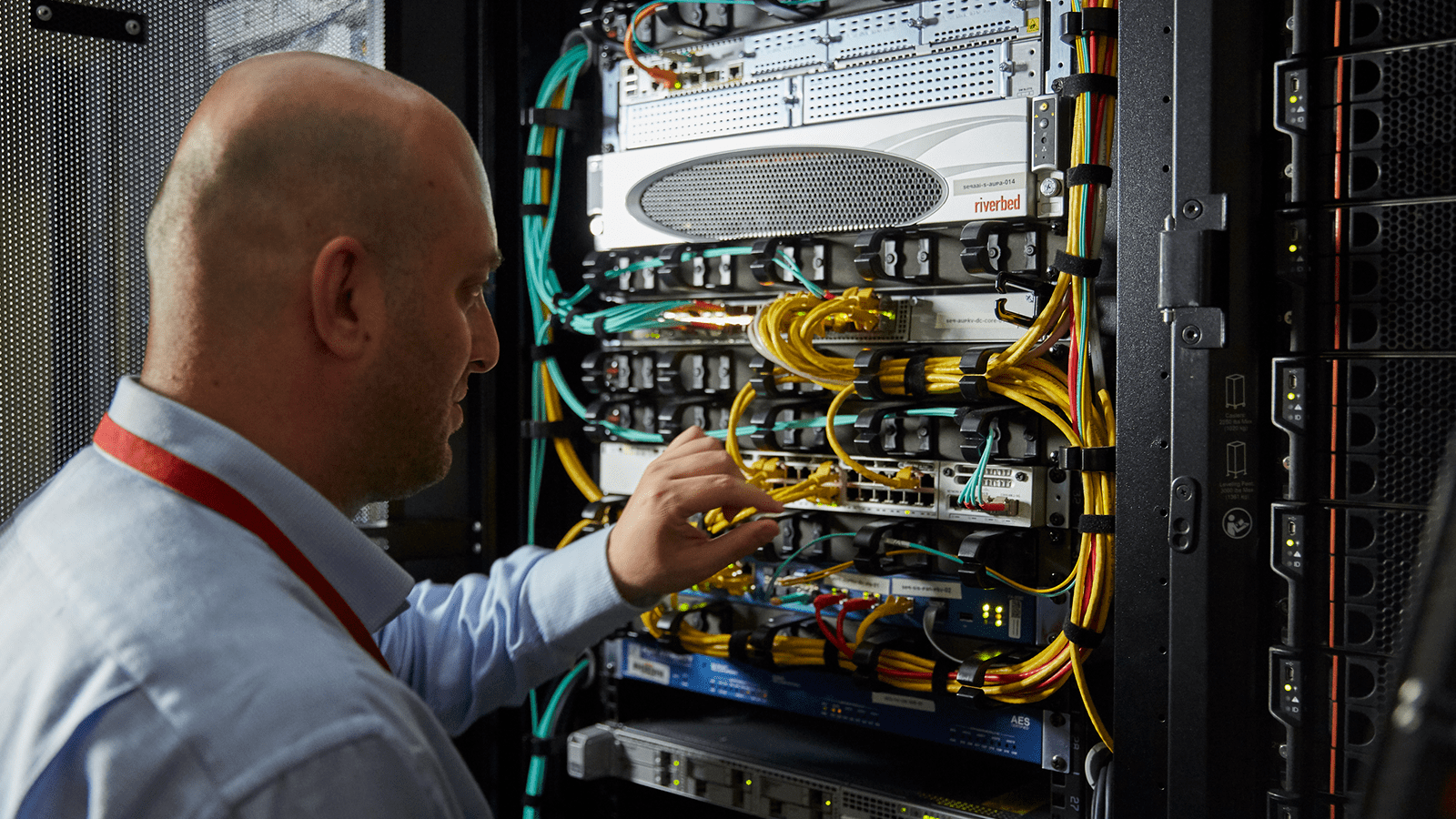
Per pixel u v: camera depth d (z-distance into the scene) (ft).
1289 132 4.76
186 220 2.84
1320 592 4.79
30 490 6.37
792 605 7.19
